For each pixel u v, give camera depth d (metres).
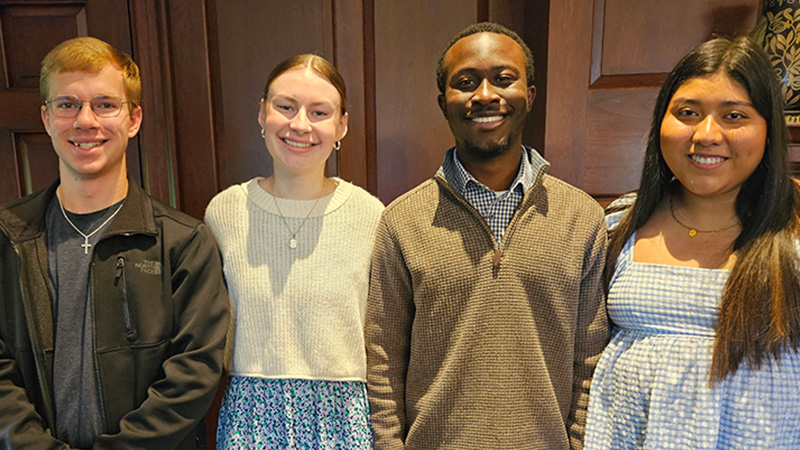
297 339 1.01
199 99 1.36
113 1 1.30
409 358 1.05
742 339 0.85
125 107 0.97
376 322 1.03
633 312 0.95
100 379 0.92
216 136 1.39
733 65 0.86
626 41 1.32
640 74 1.33
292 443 1.00
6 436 0.85
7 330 0.92
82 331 0.94
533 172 1.02
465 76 0.95
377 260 1.03
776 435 0.85
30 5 1.32
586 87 1.32
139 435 0.89
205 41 1.34
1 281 0.92
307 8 1.35
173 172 1.37
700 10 1.31
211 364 0.95
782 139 0.88
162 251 0.98
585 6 1.29
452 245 0.98
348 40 1.37
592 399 0.99
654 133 0.98
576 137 1.34
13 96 1.33
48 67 0.93
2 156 1.35
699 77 0.89
